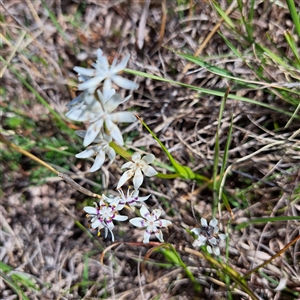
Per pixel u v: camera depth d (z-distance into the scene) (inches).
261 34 8.4
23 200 8.3
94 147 5.3
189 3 8.3
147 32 8.6
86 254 7.9
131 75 8.6
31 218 8.2
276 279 7.5
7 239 8.1
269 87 7.7
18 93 8.4
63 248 8.1
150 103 8.7
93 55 8.6
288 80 7.8
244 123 8.4
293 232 7.5
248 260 7.7
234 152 8.4
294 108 7.8
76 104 5.0
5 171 8.4
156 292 7.8
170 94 8.5
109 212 6.2
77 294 7.9
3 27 8.4
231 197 8.1
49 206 8.4
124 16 8.5
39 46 8.4
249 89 8.0
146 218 6.4
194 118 8.6
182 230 8.0
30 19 8.5
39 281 7.8
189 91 8.5
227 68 8.4
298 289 7.3
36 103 8.4
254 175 8.2
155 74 8.5
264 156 8.0
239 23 8.4
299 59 7.4
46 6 8.0
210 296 7.6
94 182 8.3
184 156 8.6
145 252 8.1
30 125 8.4
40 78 8.6
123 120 4.8
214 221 6.6
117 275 8.0
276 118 8.1
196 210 8.2
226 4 8.4
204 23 8.4
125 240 8.1
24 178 8.4
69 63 8.6
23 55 8.4
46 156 8.4
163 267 7.9
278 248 7.6
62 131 8.3
